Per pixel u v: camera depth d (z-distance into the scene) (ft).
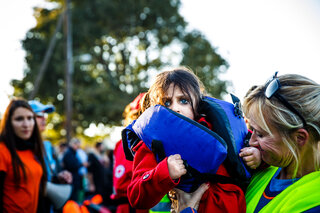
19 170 9.13
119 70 84.84
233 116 5.29
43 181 10.09
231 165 4.81
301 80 4.15
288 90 4.06
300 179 4.11
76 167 27.02
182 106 5.38
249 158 4.82
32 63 77.82
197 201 4.68
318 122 3.91
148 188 4.60
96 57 82.53
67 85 57.21
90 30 78.18
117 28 82.02
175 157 4.53
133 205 4.94
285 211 3.91
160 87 5.56
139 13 81.15
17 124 9.49
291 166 4.26
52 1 79.92
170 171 4.41
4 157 9.04
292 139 4.04
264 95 4.22
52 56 76.79
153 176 4.53
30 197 9.36
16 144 9.52
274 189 4.44
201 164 4.59
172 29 81.76
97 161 27.22
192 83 5.55
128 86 82.79
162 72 5.90
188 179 4.67
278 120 4.02
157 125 4.78
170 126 4.71
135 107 8.46
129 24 81.46
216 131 5.04
